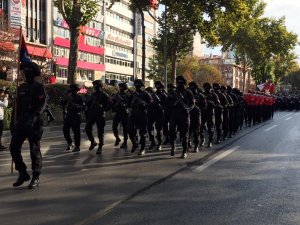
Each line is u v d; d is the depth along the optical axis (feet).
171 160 35.27
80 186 25.29
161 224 18.20
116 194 23.38
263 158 36.45
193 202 21.80
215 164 33.35
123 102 43.14
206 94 45.39
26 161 34.12
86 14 81.10
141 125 38.50
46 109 26.40
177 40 117.80
